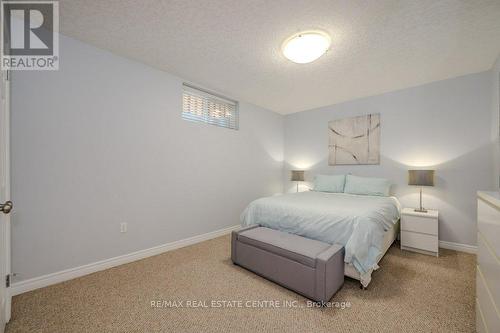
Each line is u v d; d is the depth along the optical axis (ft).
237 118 11.98
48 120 6.07
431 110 9.53
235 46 6.84
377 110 11.06
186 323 4.64
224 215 11.08
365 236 5.73
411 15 5.34
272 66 8.13
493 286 3.20
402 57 7.37
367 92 10.74
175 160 9.05
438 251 8.65
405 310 5.05
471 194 8.65
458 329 4.46
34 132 5.86
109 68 7.22
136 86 7.87
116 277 6.53
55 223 6.18
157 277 6.56
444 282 6.30
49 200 6.09
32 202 5.82
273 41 6.55
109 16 5.53
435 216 8.16
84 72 6.70
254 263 6.64
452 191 9.03
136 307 5.14
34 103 5.87
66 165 6.38
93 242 6.88
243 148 12.21
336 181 11.31
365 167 11.44
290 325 4.58
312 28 5.83
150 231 8.23
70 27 5.99
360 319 4.75
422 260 7.82
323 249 5.74
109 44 6.81
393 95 10.57
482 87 8.42
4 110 4.34
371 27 5.79
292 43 6.16
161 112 8.59
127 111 7.64
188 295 5.64
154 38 6.47
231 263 7.57
